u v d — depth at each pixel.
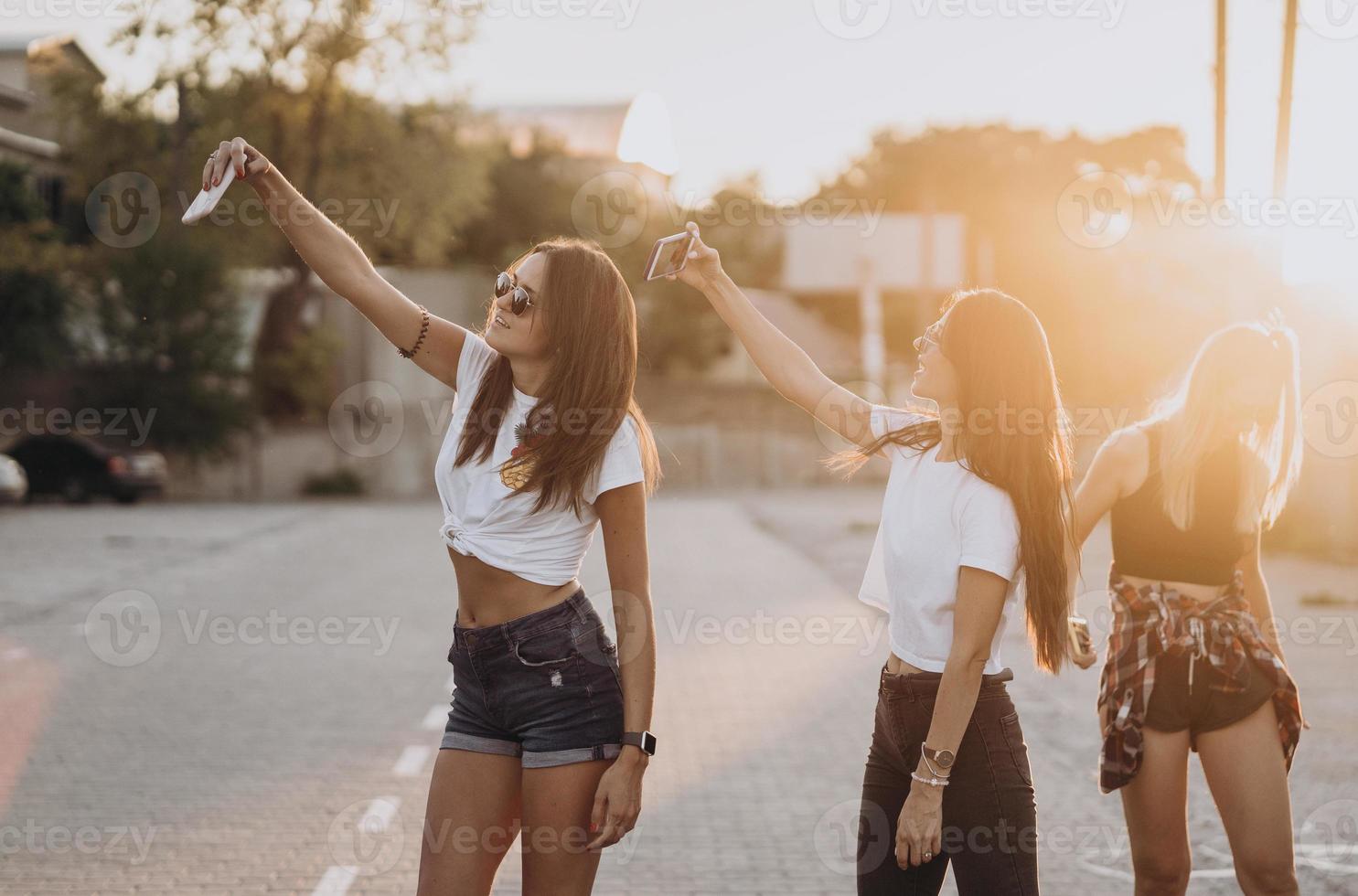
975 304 3.01
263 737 7.80
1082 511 3.60
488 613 3.02
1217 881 5.04
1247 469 3.56
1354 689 9.55
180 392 35.72
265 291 40.81
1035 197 54.44
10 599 14.38
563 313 2.99
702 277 3.42
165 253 34.94
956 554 2.96
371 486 38.66
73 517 27.42
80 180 36.69
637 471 3.02
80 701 8.95
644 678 2.99
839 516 29.31
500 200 49.22
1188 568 3.55
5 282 33.00
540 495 2.96
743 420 46.97
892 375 44.59
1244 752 3.46
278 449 38.06
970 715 2.91
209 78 35.94
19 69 38.41
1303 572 18.00
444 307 40.69
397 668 10.29
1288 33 12.23
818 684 9.62
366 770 6.95
